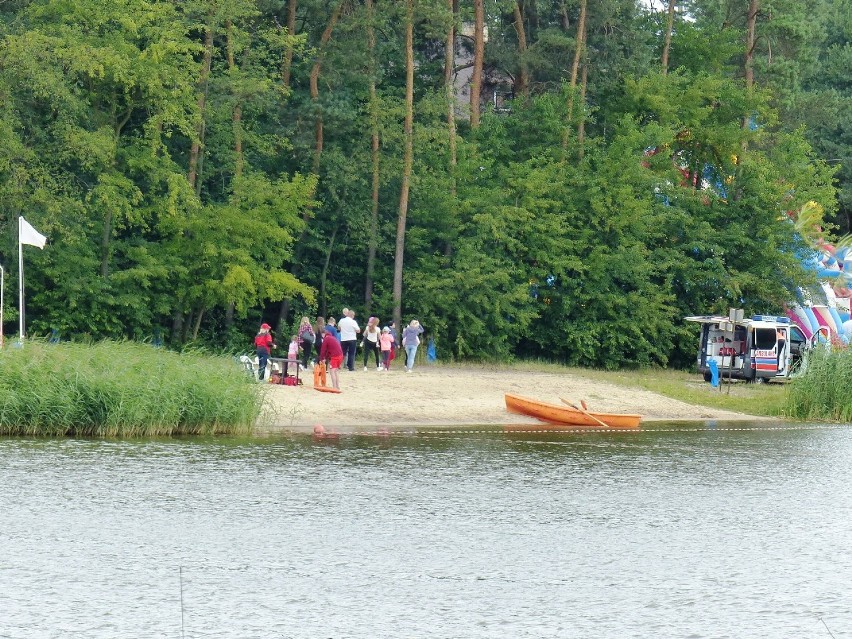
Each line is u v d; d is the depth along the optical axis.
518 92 134.75
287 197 105.25
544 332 119.62
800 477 55.78
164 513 43.94
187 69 102.31
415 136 112.81
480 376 96.94
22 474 50.31
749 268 125.38
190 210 102.81
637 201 118.12
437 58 132.88
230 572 36.62
